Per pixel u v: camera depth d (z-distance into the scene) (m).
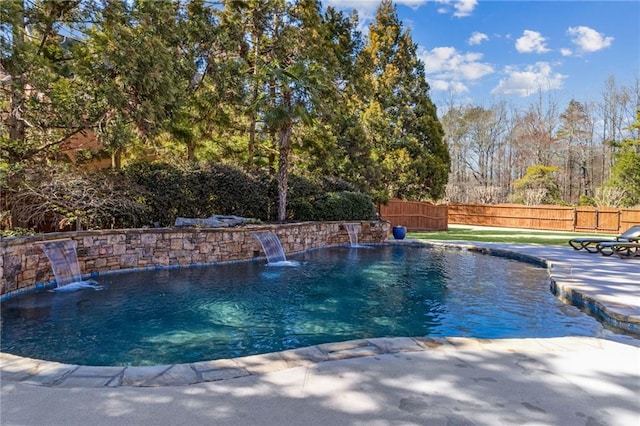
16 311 5.81
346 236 15.24
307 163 16.72
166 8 10.57
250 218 12.69
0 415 2.59
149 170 10.70
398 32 25.83
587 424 2.56
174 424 2.51
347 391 2.97
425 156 24.17
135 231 8.82
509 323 5.69
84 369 3.27
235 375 3.20
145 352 4.47
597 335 5.08
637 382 3.19
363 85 19.78
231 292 7.29
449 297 7.21
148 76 9.34
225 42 13.05
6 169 8.22
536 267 10.46
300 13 14.88
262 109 13.05
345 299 7.00
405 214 21.36
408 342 4.01
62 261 7.43
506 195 37.81
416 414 2.66
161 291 7.17
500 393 2.97
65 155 11.29
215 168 12.15
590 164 36.38
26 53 8.20
